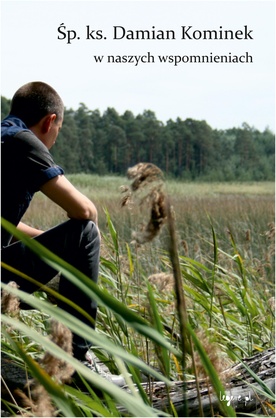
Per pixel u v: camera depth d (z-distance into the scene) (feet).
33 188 12.74
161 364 6.99
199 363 7.06
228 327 16.66
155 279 6.86
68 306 12.34
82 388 11.41
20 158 12.58
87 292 5.46
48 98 13.50
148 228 5.58
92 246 12.78
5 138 12.62
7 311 8.64
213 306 16.67
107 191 102.58
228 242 34.01
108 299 5.48
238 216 49.11
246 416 11.03
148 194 5.61
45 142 13.66
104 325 13.41
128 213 41.93
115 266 14.89
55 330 6.40
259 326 16.89
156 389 11.05
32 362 5.59
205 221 47.93
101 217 45.55
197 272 14.99
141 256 21.11
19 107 13.43
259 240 31.19
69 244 12.69
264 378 11.40
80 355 11.98
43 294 14.64
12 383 10.43
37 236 12.83
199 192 113.91
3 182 12.55
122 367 7.02
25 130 12.89
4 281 12.75
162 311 14.90
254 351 15.46
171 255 5.76
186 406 6.31
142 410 5.34
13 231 5.37
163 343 5.57
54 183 12.61
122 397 5.32
